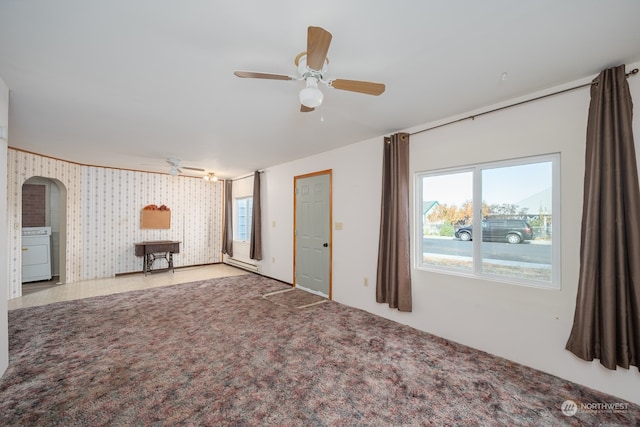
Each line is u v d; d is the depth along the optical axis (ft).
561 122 6.95
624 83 5.91
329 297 13.47
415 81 6.75
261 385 6.66
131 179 19.39
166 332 9.58
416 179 10.20
